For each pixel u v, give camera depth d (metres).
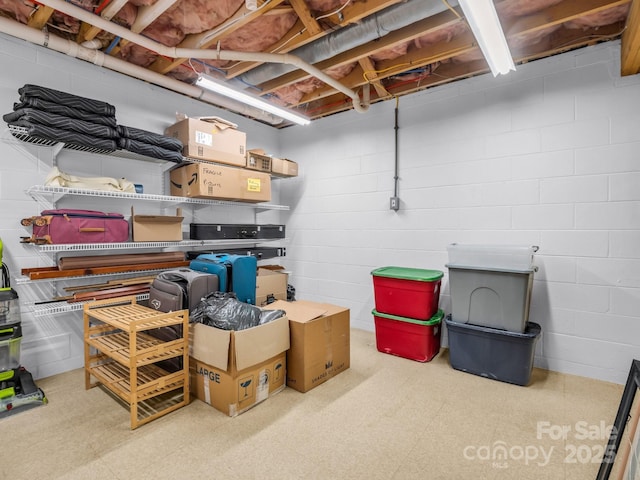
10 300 2.25
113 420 2.10
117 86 3.12
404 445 1.90
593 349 2.74
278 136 4.87
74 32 2.66
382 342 3.31
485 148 3.20
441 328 3.40
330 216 4.35
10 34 2.38
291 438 1.95
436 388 2.58
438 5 2.12
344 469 1.71
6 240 2.56
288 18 2.52
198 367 2.36
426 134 3.54
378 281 3.28
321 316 2.67
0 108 2.49
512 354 2.64
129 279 3.03
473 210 3.28
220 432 2.00
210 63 3.12
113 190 2.83
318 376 2.61
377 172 3.91
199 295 2.51
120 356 2.14
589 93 2.72
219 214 4.13
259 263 4.70
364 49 2.79
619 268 2.63
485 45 2.15
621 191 2.61
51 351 2.78
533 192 2.97
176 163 3.34
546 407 2.30
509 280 2.62
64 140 2.44
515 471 1.70
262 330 2.28
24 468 1.69
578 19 2.49
